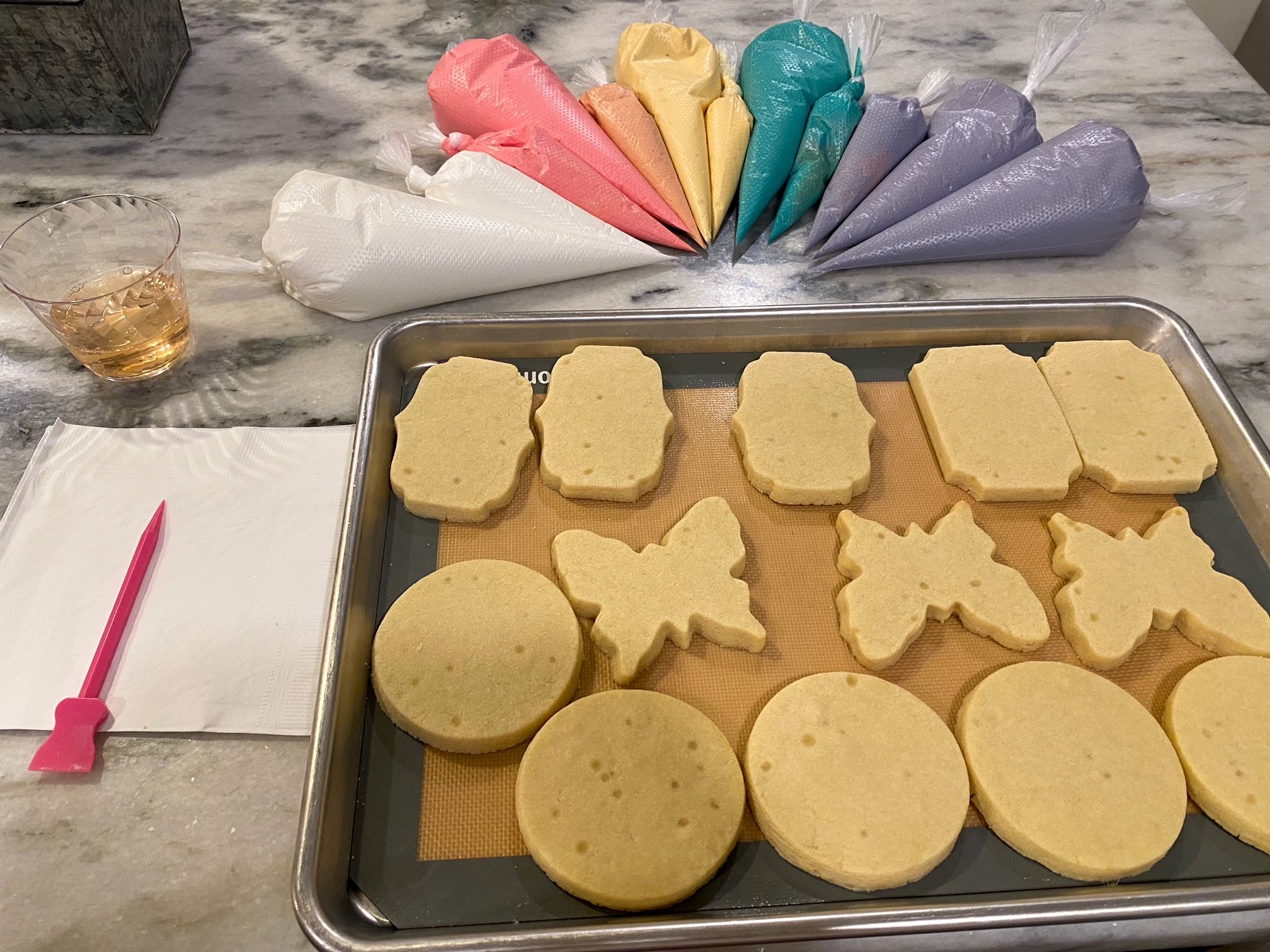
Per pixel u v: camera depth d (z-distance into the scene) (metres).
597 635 0.62
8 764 0.57
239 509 0.70
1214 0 1.62
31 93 0.98
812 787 0.55
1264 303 0.88
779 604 0.65
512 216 0.88
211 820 0.55
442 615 0.61
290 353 0.83
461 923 0.50
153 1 1.05
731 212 0.98
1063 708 0.58
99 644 0.62
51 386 0.79
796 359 0.78
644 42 1.03
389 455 0.72
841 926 0.48
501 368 0.76
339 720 0.55
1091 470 0.72
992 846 0.54
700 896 0.52
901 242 0.89
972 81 1.01
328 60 1.17
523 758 0.56
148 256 0.86
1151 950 0.59
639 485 0.69
